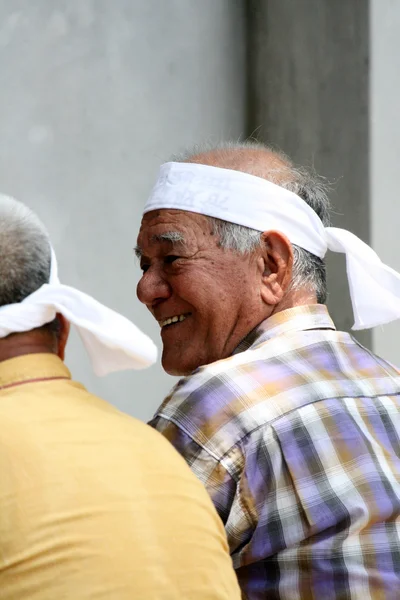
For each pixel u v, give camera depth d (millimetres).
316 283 7520
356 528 6168
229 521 6184
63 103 13312
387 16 13906
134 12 14000
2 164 12766
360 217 13922
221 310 7328
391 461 6535
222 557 5137
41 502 4789
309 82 14570
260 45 15180
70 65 13375
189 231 7383
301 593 6105
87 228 13492
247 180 7383
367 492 6262
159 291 7535
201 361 7484
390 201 13922
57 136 13250
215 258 7348
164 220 7477
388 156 13914
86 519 4789
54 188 13211
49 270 5449
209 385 6492
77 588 4625
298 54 14680
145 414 13883
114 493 4914
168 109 14344
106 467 5012
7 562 4680
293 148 14797
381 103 13867
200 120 14711
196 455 6324
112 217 13734
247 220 7305
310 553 6137
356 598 6059
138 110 14008
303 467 6258
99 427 5215
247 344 7332
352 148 14023
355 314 8062
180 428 6406
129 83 13922
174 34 14430
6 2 12844
